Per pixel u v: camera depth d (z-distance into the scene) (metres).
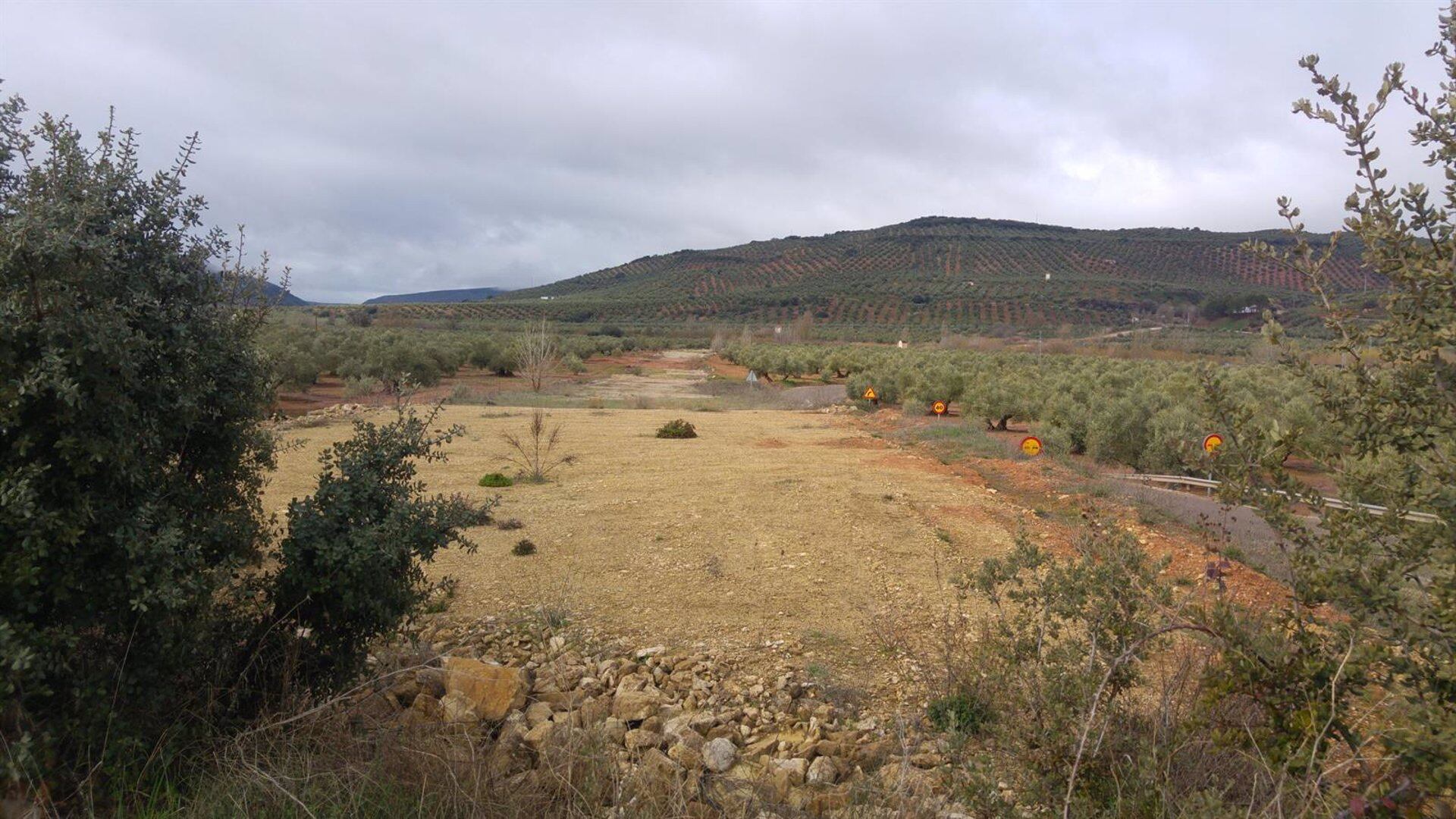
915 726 4.08
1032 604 3.83
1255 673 2.74
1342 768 2.55
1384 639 2.60
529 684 4.64
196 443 3.86
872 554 8.05
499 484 11.36
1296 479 2.79
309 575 3.67
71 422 2.95
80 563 3.01
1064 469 13.60
